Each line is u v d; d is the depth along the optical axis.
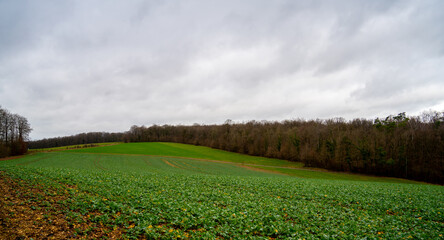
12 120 77.62
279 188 23.98
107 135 168.38
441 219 15.67
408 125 76.56
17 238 8.45
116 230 10.23
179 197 16.78
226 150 121.88
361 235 11.88
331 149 73.50
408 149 62.91
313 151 78.06
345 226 12.99
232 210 14.27
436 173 57.78
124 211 12.32
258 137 110.25
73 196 14.26
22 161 58.50
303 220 13.56
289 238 10.80
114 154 85.81
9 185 15.13
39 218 10.39
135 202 14.21
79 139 154.25
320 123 107.38
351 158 68.69
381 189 26.47
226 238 10.44
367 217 15.19
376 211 17.23
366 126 88.06
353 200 20.08
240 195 19.50
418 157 61.59
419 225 14.30
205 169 56.62
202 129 153.62
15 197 12.87
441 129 62.88
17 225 9.42
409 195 22.92
